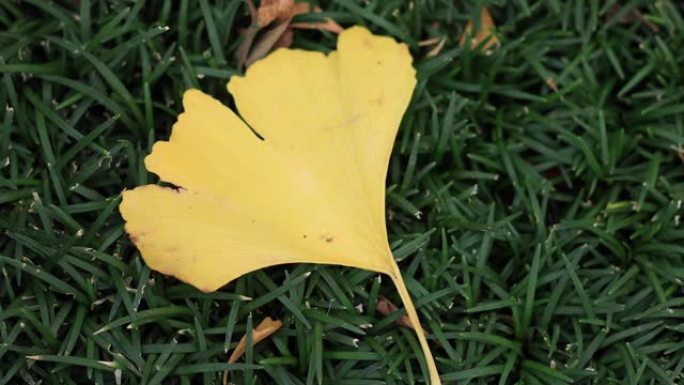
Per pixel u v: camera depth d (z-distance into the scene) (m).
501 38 0.43
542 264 0.41
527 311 0.40
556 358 0.40
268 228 0.39
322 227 0.40
